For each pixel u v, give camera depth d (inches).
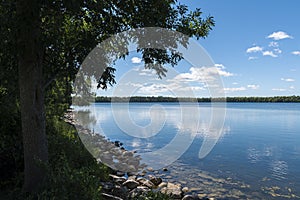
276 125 1326.3
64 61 232.5
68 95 339.0
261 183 410.6
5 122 268.7
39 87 215.0
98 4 193.6
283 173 471.2
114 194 288.2
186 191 361.7
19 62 209.2
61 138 347.6
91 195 194.7
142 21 224.8
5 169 257.0
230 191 371.6
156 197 249.0
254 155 622.5
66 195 185.2
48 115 354.9
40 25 198.1
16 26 169.3
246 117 1867.6
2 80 247.1
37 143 214.1
